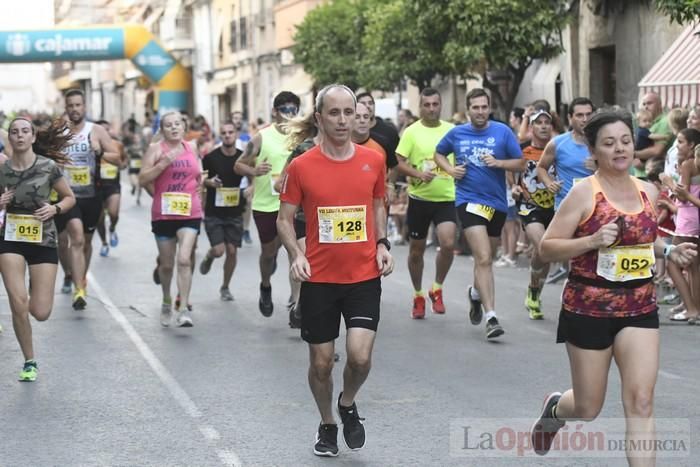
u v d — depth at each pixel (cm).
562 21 2378
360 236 683
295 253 680
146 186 1183
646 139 1505
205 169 1355
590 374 592
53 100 8650
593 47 2570
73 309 1324
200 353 1049
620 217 584
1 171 933
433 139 1203
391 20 2669
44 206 933
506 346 1057
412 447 719
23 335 935
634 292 584
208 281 1567
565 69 2725
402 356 1015
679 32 2203
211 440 745
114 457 708
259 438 748
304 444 732
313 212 684
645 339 581
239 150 1353
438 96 1202
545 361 981
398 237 2125
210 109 5806
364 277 685
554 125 1638
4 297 1447
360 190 683
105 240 1919
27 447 734
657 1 1398
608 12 2477
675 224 1254
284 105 1177
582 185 594
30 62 3838
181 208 1177
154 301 1393
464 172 1096
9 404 855
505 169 1099
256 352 1052
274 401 853
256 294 1437
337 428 707
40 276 941
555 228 595
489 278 1085
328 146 689
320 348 687
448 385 892
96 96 8019
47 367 991
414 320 1221
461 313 1268
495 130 1103
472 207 1095
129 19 5016
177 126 1173
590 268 588
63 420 804
